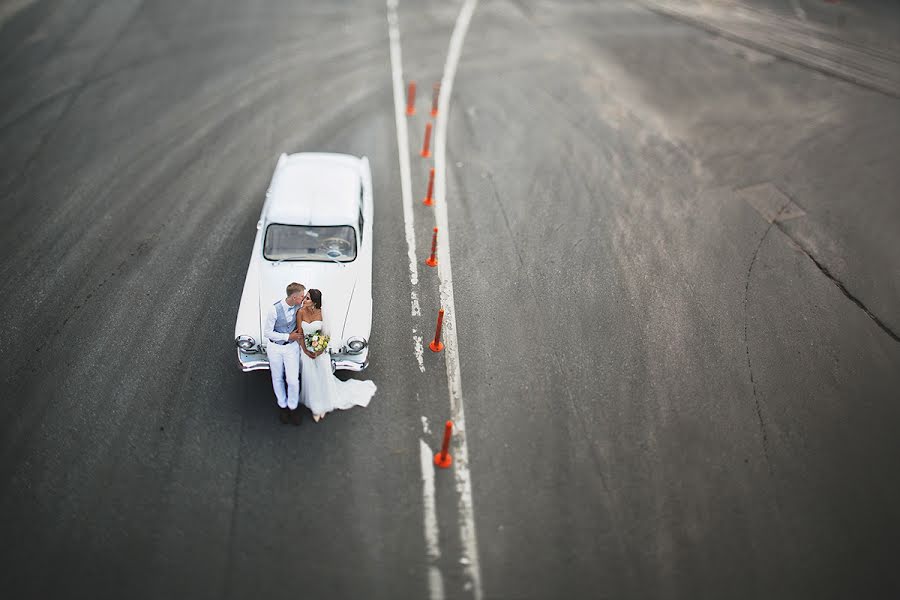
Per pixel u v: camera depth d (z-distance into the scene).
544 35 20.08
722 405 8.34
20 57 15.98
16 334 8.68
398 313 9.45
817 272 10.83
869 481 7.52
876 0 25.98
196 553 6.36
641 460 7.57
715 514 7.04
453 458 7.43
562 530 6.77
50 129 13.35
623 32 20.81
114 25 18.22
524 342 9.10
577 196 12.52
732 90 17.28
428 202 11.99
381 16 20.50
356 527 6.68
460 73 17.20
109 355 8.48
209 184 12.14
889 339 9.56
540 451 7.59
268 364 7.77
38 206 11.18
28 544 6.34
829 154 14.45
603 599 6.20
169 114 14.30
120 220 11.02
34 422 7.54
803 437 7.99
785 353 9.20
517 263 10.62
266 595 6.05
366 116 14.85
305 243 8.64
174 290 9.64
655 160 13.88
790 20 23.08
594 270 10.58
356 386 8.23
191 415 7.77
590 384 8.51
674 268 10.73
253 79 16.06
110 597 5.98
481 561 6.45
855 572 6.59
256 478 7.09
